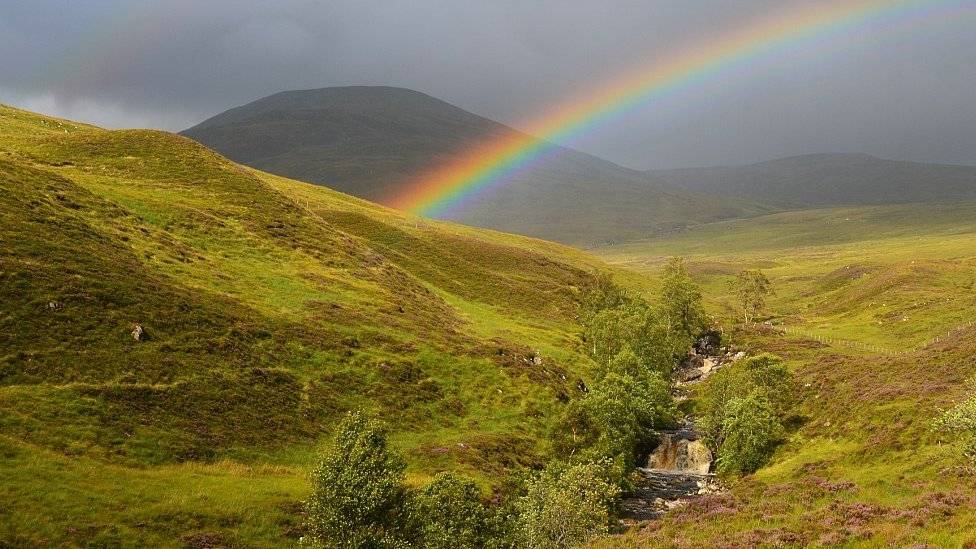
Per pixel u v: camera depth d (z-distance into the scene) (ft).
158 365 180.04
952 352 238.07
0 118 474.49
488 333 348.18
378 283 345.92
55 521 111.65
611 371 315.58
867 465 170.81
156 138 435.94
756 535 103.24
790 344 382.63
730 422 232.94
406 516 133.08
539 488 146.41
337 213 518.78
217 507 134.10
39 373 155.53
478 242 595.06
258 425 179.11
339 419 201.98
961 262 626.23
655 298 596.29
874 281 563.07
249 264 297.94
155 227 293.23
